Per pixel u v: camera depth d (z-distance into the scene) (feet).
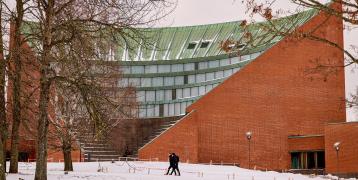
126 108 142.72
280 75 196.44
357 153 173.58
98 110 61.16
